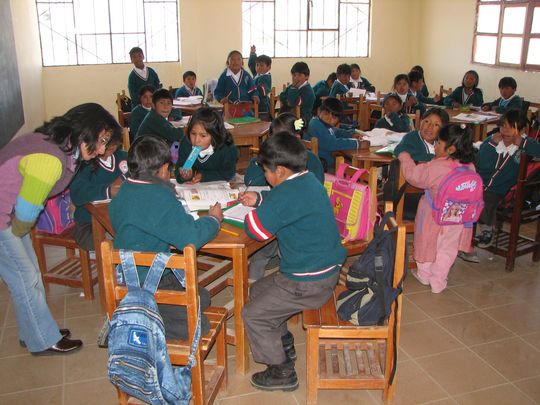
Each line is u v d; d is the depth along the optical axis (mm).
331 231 1880
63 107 7578
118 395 1868
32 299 2201
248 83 5938
